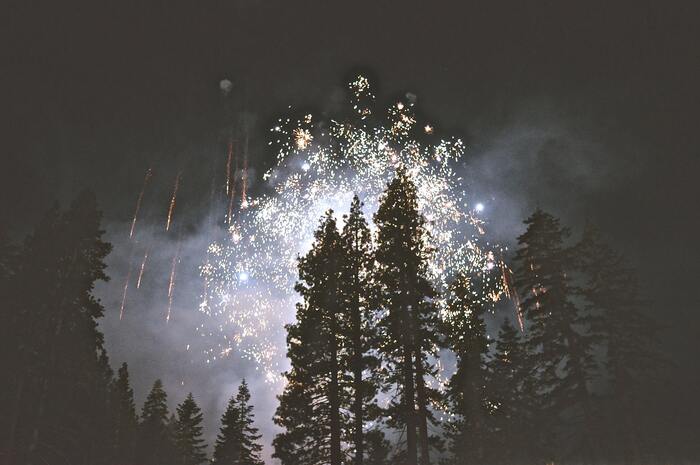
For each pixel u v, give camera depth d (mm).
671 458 21672
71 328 25484
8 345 23859
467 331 26188
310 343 22656
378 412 21438
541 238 25344
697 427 22922
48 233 26078
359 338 22594
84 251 26531
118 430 37969
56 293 25312
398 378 21438
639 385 23672
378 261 22984
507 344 27484
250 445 50656
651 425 22906
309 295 23531
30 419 23547
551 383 24219
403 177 24156
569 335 23922
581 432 23469
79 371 25562
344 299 23031
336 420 22078
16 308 24641
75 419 25781
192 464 55438
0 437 22547
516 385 26625
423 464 20609
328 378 22688
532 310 24812
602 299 24672
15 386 23469
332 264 23500
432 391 21703
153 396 50906
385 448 21781
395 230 23156
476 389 25906
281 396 23156
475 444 25312
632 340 24281
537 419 25297
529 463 24188
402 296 22188
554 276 24703
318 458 22047
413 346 21406
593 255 25594
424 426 20969
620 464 21781
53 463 24016
